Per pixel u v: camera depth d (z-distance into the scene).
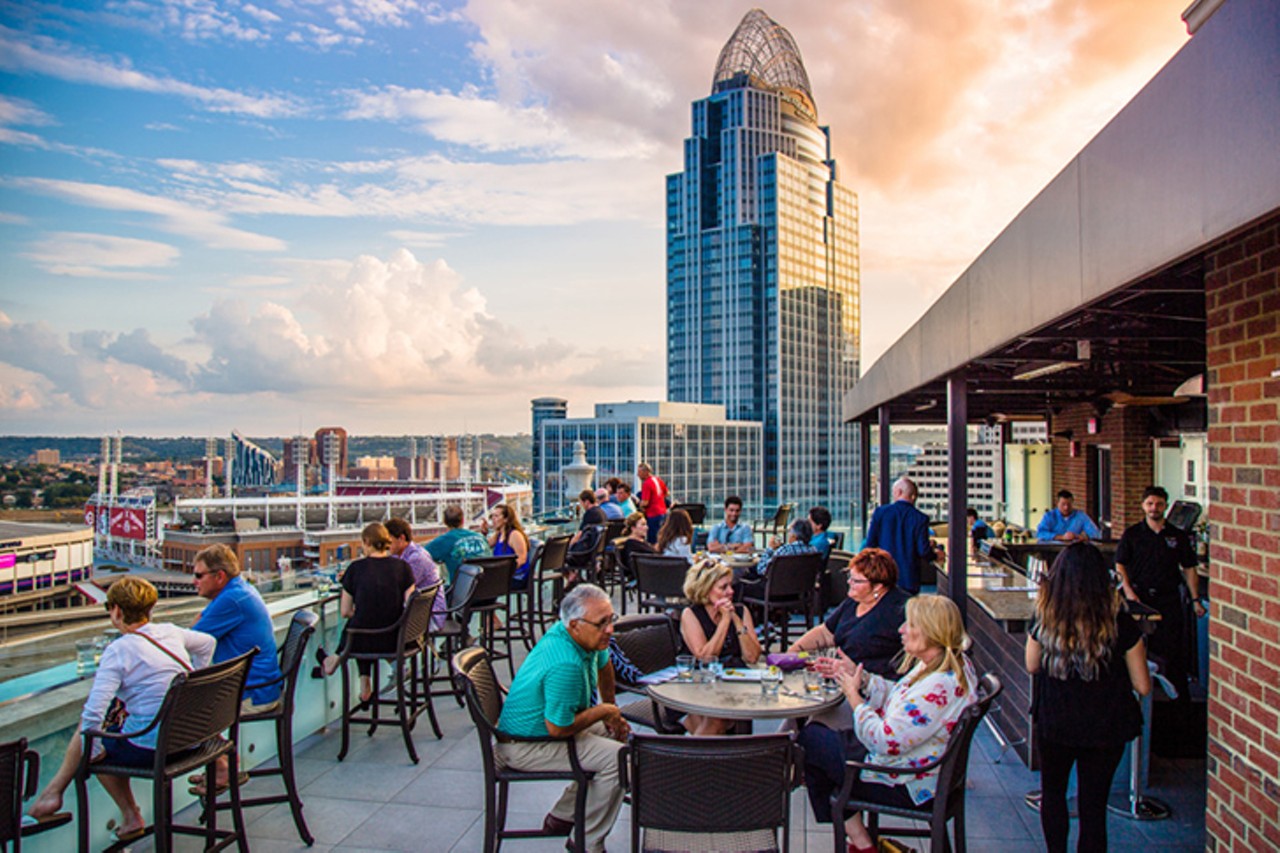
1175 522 10.83
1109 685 3.75
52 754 4.30
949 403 7.71
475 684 4.35
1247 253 3.35
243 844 4.30
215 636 4.99
